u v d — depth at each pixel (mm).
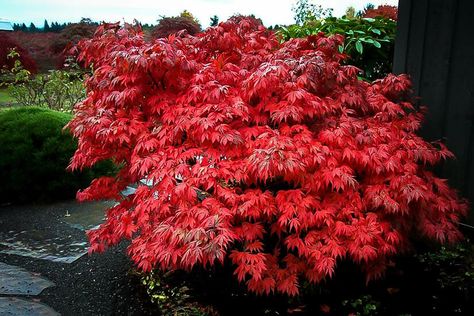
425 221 2533
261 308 2582
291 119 2541
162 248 2229
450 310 2520
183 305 2580
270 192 2383
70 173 4762
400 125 2881
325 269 2176
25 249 3600
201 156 2459
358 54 4523
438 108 3311
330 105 2600
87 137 2645
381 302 2604
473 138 3109
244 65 2893
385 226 2369
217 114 2357
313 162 2266
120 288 2932
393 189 2412
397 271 2898
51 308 2711
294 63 2578
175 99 2629
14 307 2684
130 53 2473
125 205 2908
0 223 4184
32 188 4734
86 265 3307
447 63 3215
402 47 3502
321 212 2299
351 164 2465
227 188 2359
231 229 2229
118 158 2768
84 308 2717
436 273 2850
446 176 3287
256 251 2432
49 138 4680
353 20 4727
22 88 7707
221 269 2926
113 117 2600
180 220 2213
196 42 3072
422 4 3324
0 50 9766
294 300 2615
